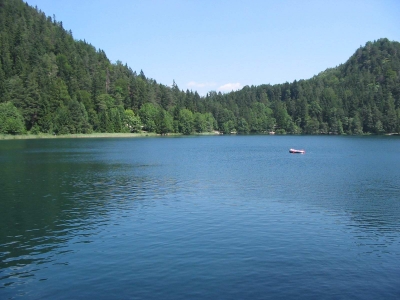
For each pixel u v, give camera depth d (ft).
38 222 95.35
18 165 220.64
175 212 104.47
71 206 112.68
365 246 77.30
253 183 154.51
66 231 87.40
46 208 110.22
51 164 225.97
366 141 520.01
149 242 78.64
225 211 105.60
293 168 206.90
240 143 486.79
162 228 88.84
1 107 529.04
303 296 55.83
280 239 80.89
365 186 147.02
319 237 82.64
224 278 61.26
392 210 107.65
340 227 90.63
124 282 60.03
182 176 175.22
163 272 63.41
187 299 54.65
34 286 59.31
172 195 128.98
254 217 99.14
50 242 79.77
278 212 104.78
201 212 104.47
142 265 66.49
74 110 590.14
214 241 79.15
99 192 135.03
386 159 258.16
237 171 193.88
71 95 652.48
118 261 68.49
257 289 57.67
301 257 70.59
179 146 414.62
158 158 269.23
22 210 107.96
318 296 55.88
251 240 79.97
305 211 106.01
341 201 119.34
